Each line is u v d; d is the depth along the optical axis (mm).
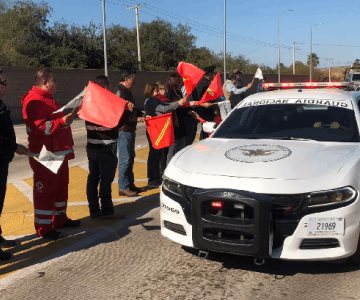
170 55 58938
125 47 53375
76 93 30344
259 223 3975
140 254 4984
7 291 4188
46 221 5438
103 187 6156
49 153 5129
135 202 7113
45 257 4961
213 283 4238
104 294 4082
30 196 7547
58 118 5152
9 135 4801
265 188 4047
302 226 3998
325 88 6617
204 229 4184
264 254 4008
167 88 8016
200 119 8188
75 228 5922
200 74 7168
